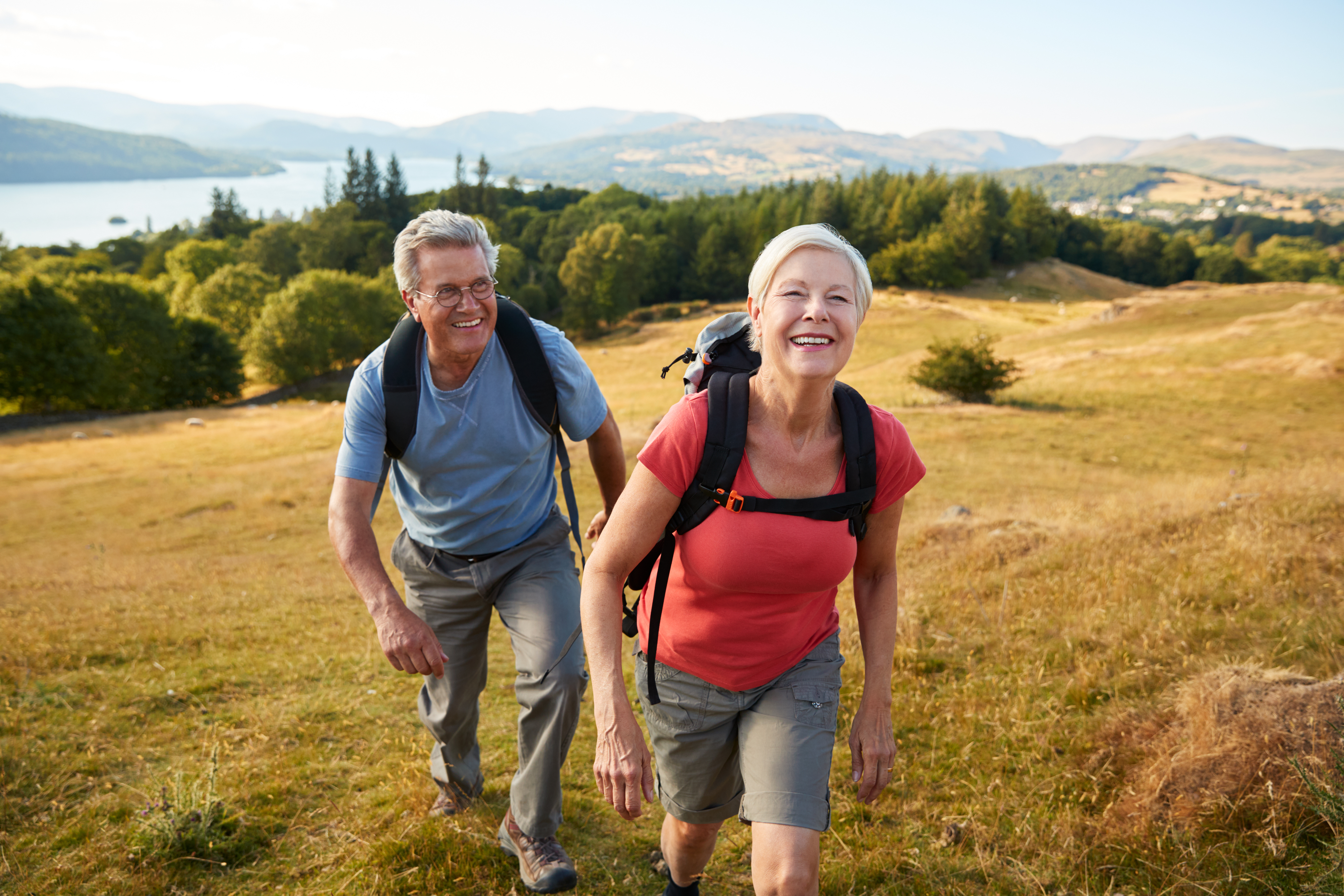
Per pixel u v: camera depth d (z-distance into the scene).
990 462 20.48
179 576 11.39
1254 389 28.36
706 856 2.19
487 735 3.82
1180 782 2.54
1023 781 2.87
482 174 138.88
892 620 1.89
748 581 1.67
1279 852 2.17
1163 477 18.59
